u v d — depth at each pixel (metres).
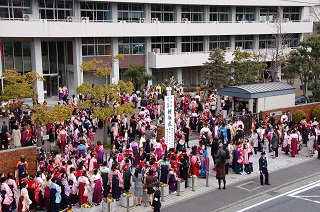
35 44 38.81
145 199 16.88
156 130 25.88
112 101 24.94
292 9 59.44
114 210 16.12
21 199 15.26
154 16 47.00
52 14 39.97
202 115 29.02
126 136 23.28
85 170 16.95
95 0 41.19
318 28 46.84
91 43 42.50
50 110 22.64
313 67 36.19
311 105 32.47
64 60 42.84
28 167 19.50
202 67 52.00
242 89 29.61
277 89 30.66
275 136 23.91
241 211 16.31
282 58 46.28
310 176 20.83
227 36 53.66
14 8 37.97
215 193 18.39
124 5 44.62
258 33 54.72
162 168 18.22
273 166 22.48
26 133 22.61
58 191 15.83
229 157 20.91
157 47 47.84
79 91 24.72
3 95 26.22
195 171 19.88
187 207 16.70
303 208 16.56
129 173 17.70
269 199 17.66
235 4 51.94
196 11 50.56
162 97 40.19
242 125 25.17
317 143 24.47
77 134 22.97
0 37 36.44
